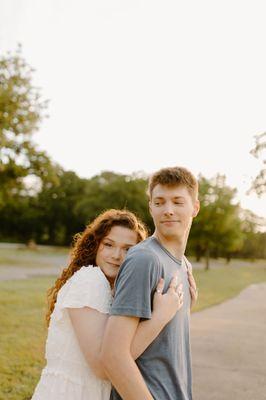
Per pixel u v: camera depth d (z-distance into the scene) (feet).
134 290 6.42
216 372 21.31
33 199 259.19
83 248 8.93
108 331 6.42
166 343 6.84
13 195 67.51
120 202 228.43
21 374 19.04
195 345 27.27
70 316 7.33
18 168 50.78
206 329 33.01
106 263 8.72
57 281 9.23
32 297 43.98
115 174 246.68
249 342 28.37
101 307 7.25
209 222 137.90
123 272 6.64
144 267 6.53
